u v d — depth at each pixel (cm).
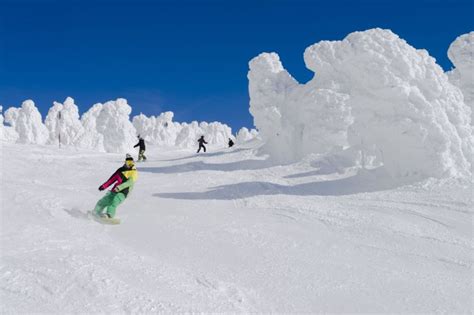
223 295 419
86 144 4488
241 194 1088
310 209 902
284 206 932
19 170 1465
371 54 1211
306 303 435
